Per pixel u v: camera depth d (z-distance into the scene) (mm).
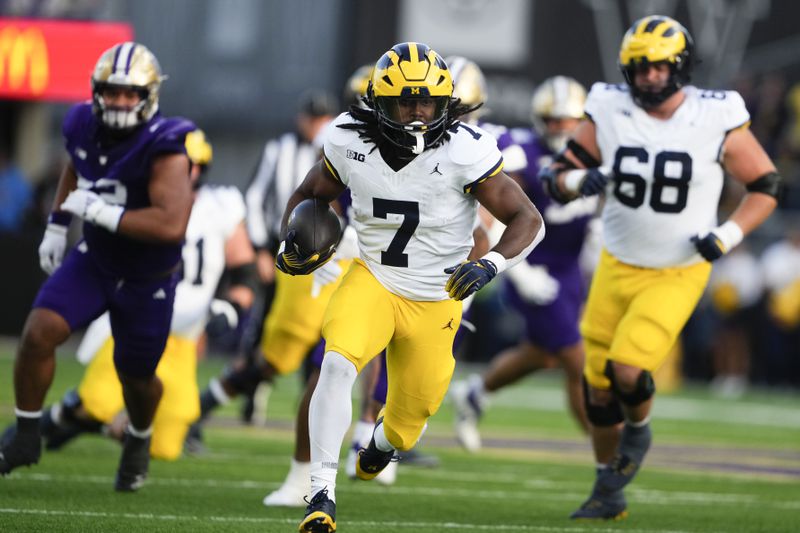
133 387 18828
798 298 52531
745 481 24969
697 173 19203
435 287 16219
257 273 28766
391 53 15664
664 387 53469
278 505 19047
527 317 27734
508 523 18484
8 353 46406
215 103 56188
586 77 57312
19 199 50656
